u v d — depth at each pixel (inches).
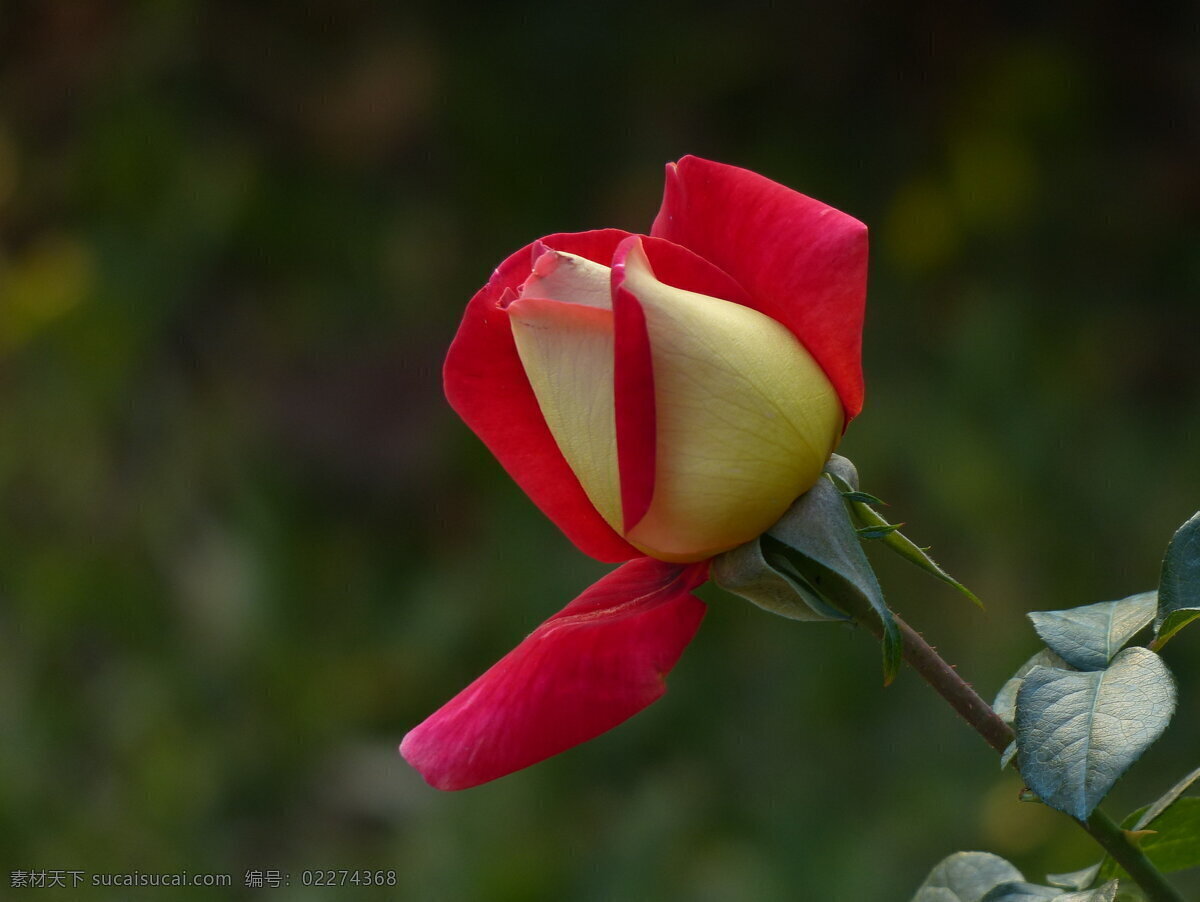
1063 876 23.6
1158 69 59.2
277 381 60.1
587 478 22.8
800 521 22.6
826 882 40.6
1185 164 57.9
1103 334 54.7
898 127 60.6
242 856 46.5
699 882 41.5
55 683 51.3
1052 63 59.3
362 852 46.0
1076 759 21.6
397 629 53.9
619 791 45.8
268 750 49.4
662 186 60.2
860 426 53.3
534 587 51.4
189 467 57.0
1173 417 52.4
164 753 47.4
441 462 57.6
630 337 22.3
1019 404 52.1
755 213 23.1
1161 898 22.3
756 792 44.4
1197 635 44.3
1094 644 22.4
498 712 22.8
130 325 59.0
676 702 47.4
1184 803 22.8
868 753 44.6
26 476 57.0
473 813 44.8
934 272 58.2
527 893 41.6
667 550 22.7
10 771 46.8
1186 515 48.6
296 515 57.1
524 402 23.7
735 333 22.6
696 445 22.5
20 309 59.2
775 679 47.3
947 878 23.8
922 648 22.5
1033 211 58.2
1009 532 49.2
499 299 23.6
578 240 23.6
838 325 22.7
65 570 53.8
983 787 42.1
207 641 52.1
